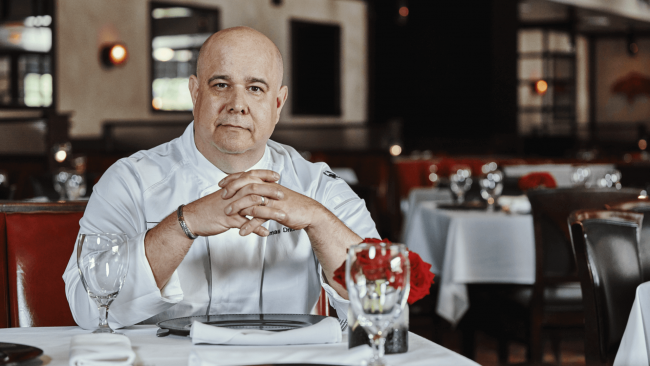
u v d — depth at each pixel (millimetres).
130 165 1442
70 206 1733
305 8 11281
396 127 10156
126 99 9234
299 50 11898
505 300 3082
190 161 1438
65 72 8617
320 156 8344
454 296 3318
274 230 1427
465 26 12602
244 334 1020
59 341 1094
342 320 1280
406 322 1006
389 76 13398
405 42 13195
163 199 1415
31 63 9789
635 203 2104
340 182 1556
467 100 12664
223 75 1349
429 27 12938
